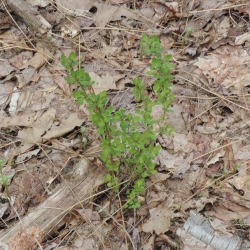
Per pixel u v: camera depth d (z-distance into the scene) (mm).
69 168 1907
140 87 1694
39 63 2170
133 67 2154
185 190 1853
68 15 2303
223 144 1937
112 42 2238
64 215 1795
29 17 2250
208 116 2004
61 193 1813
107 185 1811
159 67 1638
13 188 1880
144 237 1778
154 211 1804
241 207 1810
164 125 1918
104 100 1618
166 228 1772
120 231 1788
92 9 2332
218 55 2141
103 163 1877
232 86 2062
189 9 2295
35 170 1911
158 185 1859
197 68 2117
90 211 1810
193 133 1965
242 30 2203
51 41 2230
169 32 2242
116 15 2295
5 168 1917
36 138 1971
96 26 2281
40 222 1773
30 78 2141
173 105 2021
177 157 1918
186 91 2064
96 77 2109
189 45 2197
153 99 2053
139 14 2299
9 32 2264
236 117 1993
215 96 2045
